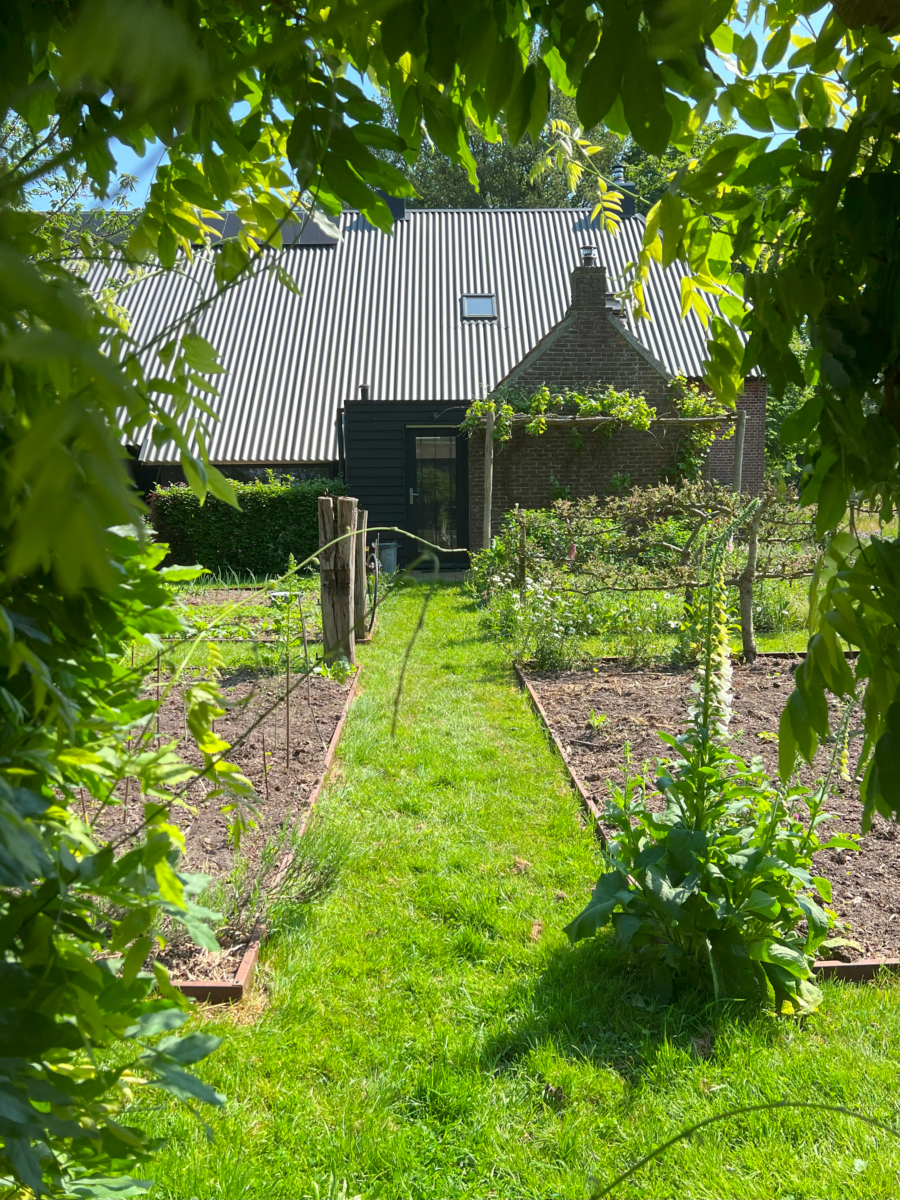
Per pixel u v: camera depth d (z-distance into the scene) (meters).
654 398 17.70
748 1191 2.56
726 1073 3.06
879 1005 3.43
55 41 1.29
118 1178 1.41
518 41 1.63
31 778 1.10
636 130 1.01
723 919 3.42
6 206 0.49
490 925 4.11
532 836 5.06
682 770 3.57
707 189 1.44
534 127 1.45
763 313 1.51
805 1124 2.81
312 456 18.84
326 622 8.45
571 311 17.58
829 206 1.39
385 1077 3.07
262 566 17.72
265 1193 2.56
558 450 17.66
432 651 10.12
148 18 0.37
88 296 0.96
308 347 20.41
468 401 18.12
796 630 10.97
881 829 4.99
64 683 1.18
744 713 7.36
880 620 1.41
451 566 18.41
